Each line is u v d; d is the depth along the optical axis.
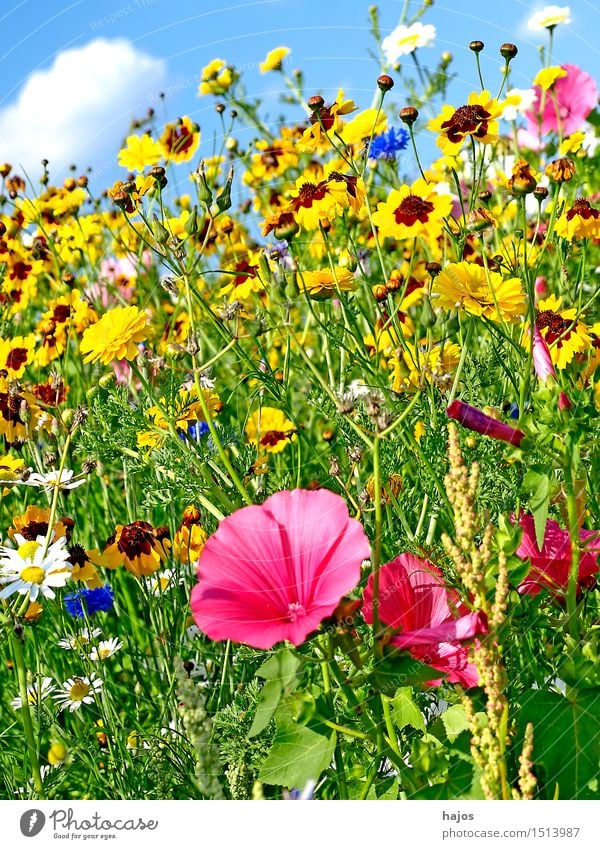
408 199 1.03
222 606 0.74
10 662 1.08
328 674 0.78
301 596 0.74
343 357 1.07
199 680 0.98
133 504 1.14
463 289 0.95
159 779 0.89
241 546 0.75
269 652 0.86
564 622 0.82
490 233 1.20
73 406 1.33
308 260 1.24
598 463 0.93
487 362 1.03
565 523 0.83
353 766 0.84
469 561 0.75
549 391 0.78
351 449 0.93
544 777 0.79
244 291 1.13
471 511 0.74
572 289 1.23
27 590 0.87
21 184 1.46
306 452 1.12
